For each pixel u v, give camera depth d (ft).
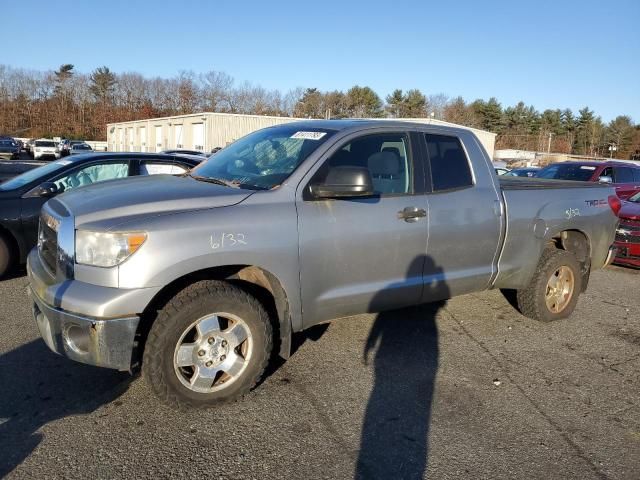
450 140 14.89
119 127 205.05
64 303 10.07
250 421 10.88
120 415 10.85
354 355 14.34
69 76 283.79
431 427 10.98
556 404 12.21
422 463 9.76
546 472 9.66
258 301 11.44
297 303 11.93
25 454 9.44
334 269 12.32
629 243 26.00
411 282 13.64
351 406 11.66
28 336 14.58
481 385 12.97
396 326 16.66
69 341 10.26
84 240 10.24
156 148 163.63
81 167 21.89
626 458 10.22
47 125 270.87
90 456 9.47
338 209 12.27
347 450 10.03
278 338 13.10
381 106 298.56
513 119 325.42
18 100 278.05
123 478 8.93
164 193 11.37
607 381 13.56
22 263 20.18
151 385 10.53
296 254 11.64
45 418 10.62
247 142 14.79
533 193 16.31
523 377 13.53
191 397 10.87
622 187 38.04
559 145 307.17
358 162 12.92
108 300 9.85
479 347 15.33
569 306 17.69
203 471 9.22
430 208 13.74
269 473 9.26
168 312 10.44
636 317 19.07
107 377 12.42
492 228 14.99
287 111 287.48
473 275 14.92
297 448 10.02
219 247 10.66
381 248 12.91
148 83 283.59
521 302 17.34
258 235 11.11
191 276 11.16
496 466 9.77
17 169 56.80
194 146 136.46
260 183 12.19
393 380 12.98
